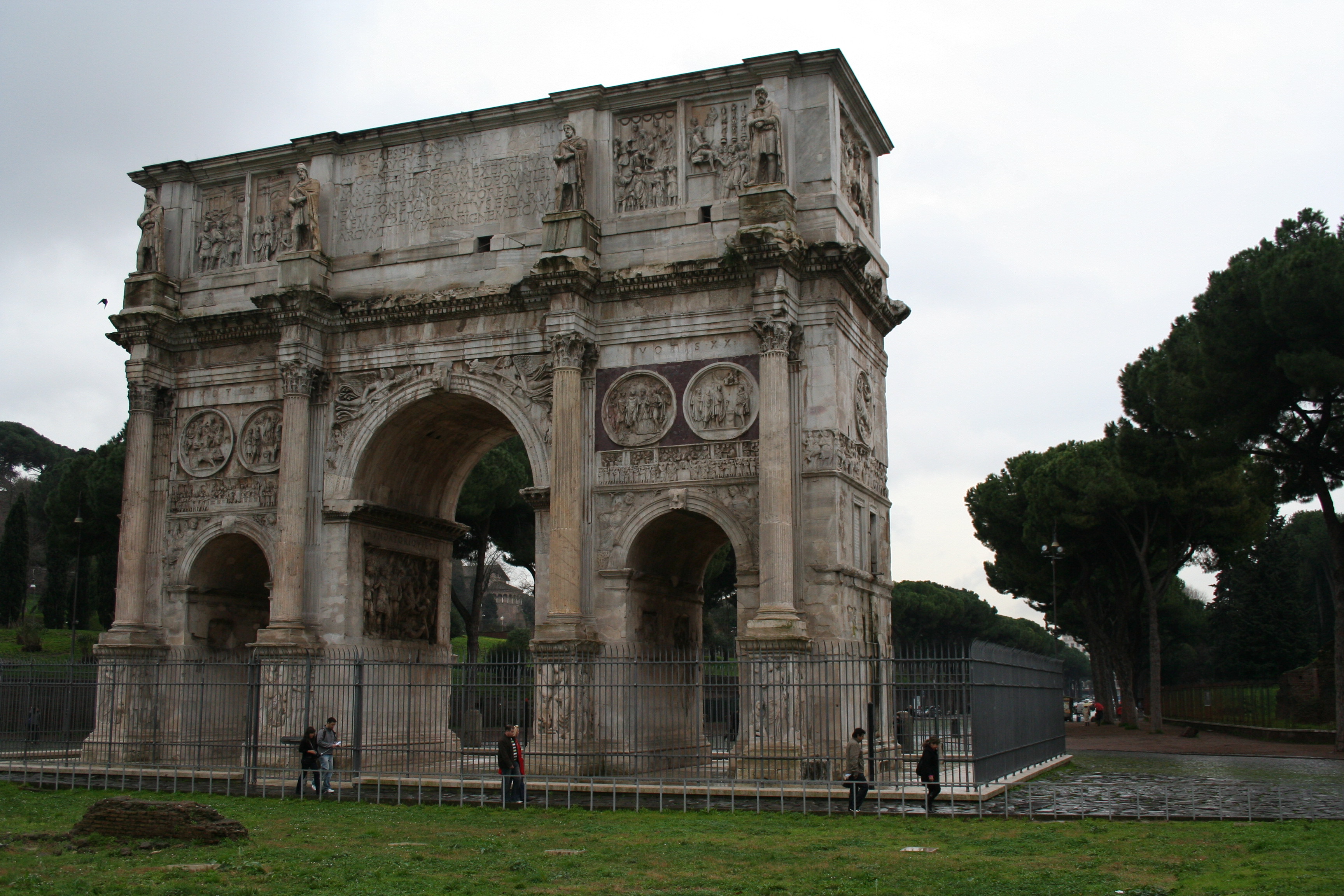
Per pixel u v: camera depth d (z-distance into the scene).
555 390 39.34
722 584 84.88
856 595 38.75
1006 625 156.38
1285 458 54.06
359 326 43.47
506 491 73.69
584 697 37.38
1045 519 74.62
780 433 36.75
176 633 44.56
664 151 41.31
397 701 44.03
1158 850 22.39
